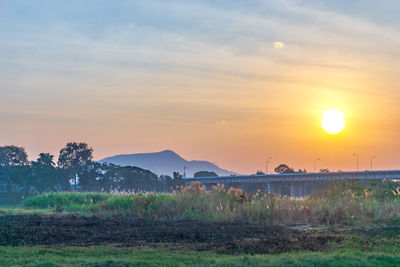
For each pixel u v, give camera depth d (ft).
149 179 370.53
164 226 67.62
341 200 82.07
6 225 66.49
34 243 51.21
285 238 55.21
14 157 412.36
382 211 74.69
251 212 78.38
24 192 356.38
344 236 56.75
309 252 46.14
